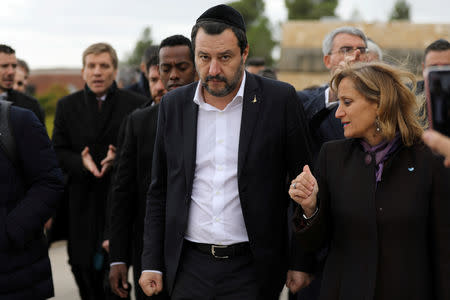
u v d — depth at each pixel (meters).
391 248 2.20
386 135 2.24
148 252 2.87
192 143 2.73
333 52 3.78
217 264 2.68
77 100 4.56
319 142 3.41
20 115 3.02
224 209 2.68
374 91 2.25
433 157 2.20
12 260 2.91
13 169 2.97
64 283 6.12
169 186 2.81
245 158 2.65
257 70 7.15
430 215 2.20
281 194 2.76
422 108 2.55
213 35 2.54
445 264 2.14
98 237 4.36
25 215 2.94
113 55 4.54
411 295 2.16
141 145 3.37
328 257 2.41
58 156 4.45
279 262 2.73
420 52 14.74
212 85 2.60
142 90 5.80
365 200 2.25
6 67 5.20
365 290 2.20
